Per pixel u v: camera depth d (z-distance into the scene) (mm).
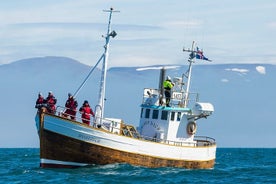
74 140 102000
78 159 103188
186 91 116938
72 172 102312
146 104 114688
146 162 107375
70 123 101625
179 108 113188
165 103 113125
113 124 105438
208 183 101438
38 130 104375
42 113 101938
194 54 117750
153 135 113375
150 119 114250
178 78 116500
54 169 104188
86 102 104625
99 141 102562
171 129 112875
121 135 103562
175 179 101812
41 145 103562
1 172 109500
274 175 121438
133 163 106062
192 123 115500
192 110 114875
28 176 101438
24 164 135500
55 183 93812
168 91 113312
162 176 103000
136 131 107688
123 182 96000
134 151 105312
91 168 103750
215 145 125625
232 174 117188
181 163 113625
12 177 101562
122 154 104375
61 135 102000
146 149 106625
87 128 102000
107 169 104000
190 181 101438
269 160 192625
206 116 115688
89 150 102562
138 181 97625
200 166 118750
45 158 103938
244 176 116938
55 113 103312
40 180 96500
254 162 176875
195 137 129625
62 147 102562
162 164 109875
